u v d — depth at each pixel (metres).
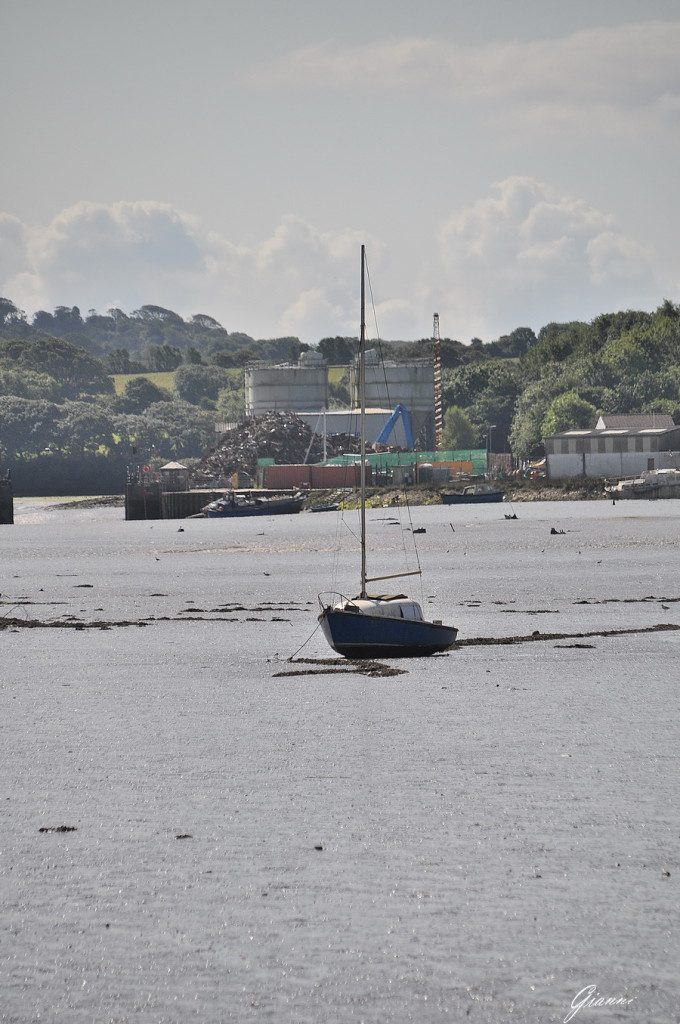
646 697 156.00
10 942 78.50
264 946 77.69
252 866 91.19
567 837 96.62
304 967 75.06
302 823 101.50
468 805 106.06
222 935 79.31
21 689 170.88
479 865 90.62
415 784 113.44
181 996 71.88
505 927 79.94
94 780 116.75
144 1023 69.12
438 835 97.75
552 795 108.69
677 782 112.50
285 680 175.62
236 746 131.12
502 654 196.62
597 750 126.06
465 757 124.12
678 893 84.75
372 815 103.56
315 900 84.62
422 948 77.25
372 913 82.38
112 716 149.50
